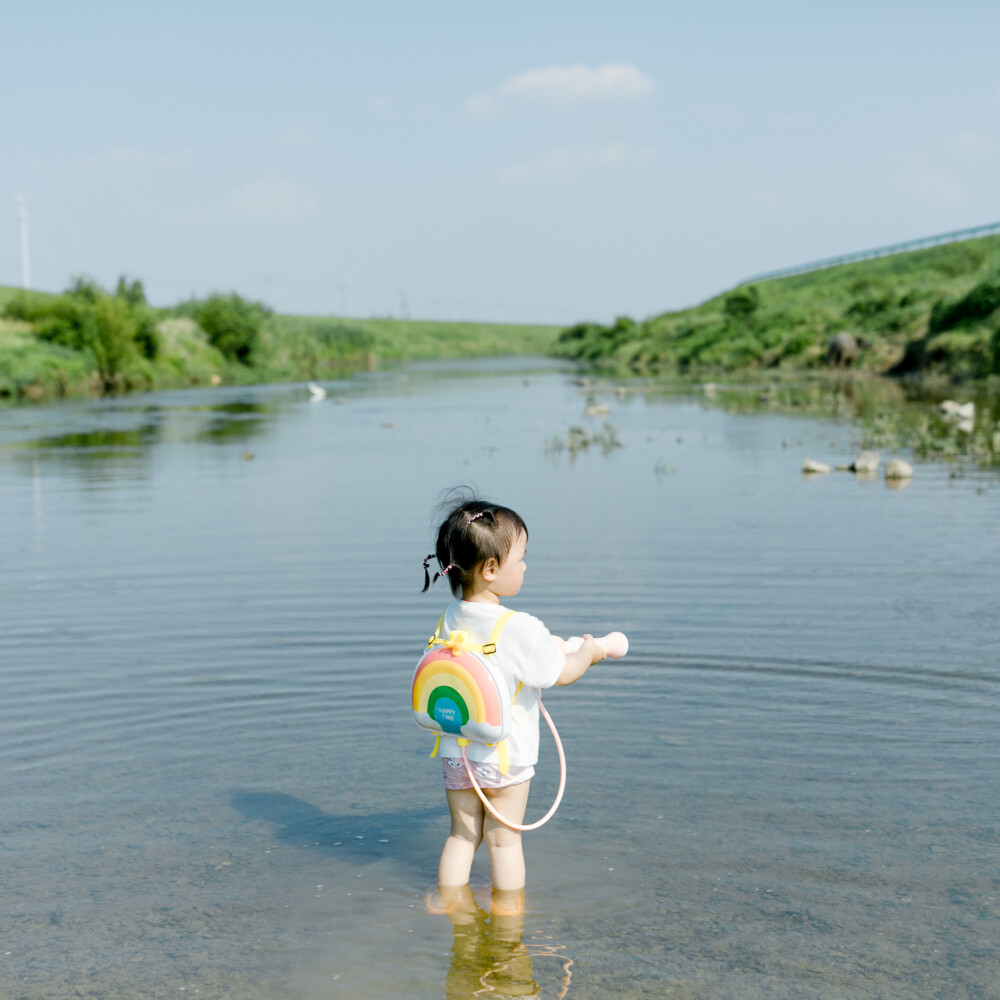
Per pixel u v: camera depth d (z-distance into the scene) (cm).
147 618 706
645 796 408
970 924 314
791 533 987
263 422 2656
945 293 5144
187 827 391
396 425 2470
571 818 390
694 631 643
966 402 2739
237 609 727
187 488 1416
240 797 417
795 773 428
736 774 428
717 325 7731
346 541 991
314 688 548
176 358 5469
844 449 1752
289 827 391
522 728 342
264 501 1277
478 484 1394
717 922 316
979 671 557
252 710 516
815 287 8231
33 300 4947
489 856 361
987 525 1018
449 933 314
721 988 281
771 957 297
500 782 334
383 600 746
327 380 5609
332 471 1590
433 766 449
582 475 1470
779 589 755
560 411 2845
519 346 14712
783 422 2291
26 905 335
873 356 4562
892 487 1302
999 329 3784
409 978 289
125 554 948
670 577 800
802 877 344
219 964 298
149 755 460
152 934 316
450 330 14988
